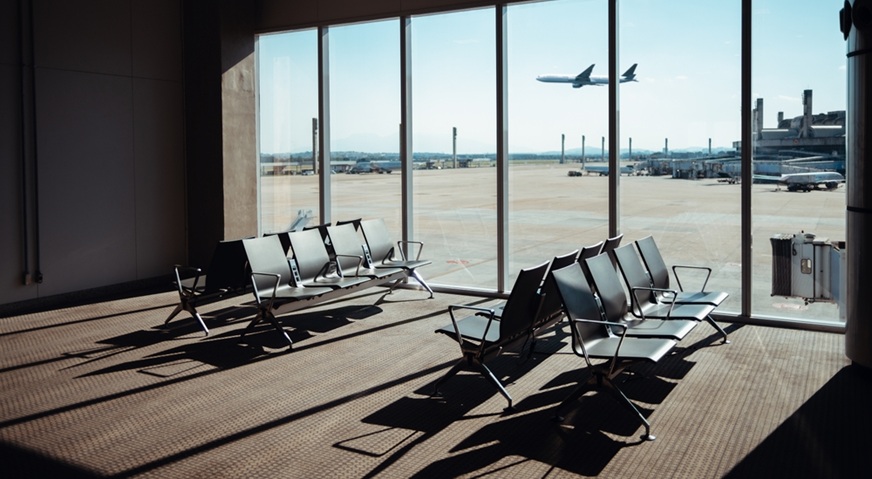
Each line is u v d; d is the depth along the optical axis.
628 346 4.50
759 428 4.31
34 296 8.23
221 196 9.77
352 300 8.44
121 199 9.20
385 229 8.50
